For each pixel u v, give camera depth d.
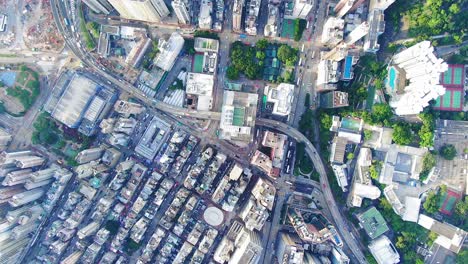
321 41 186.38
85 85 183.12
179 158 185.38
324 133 184.50
